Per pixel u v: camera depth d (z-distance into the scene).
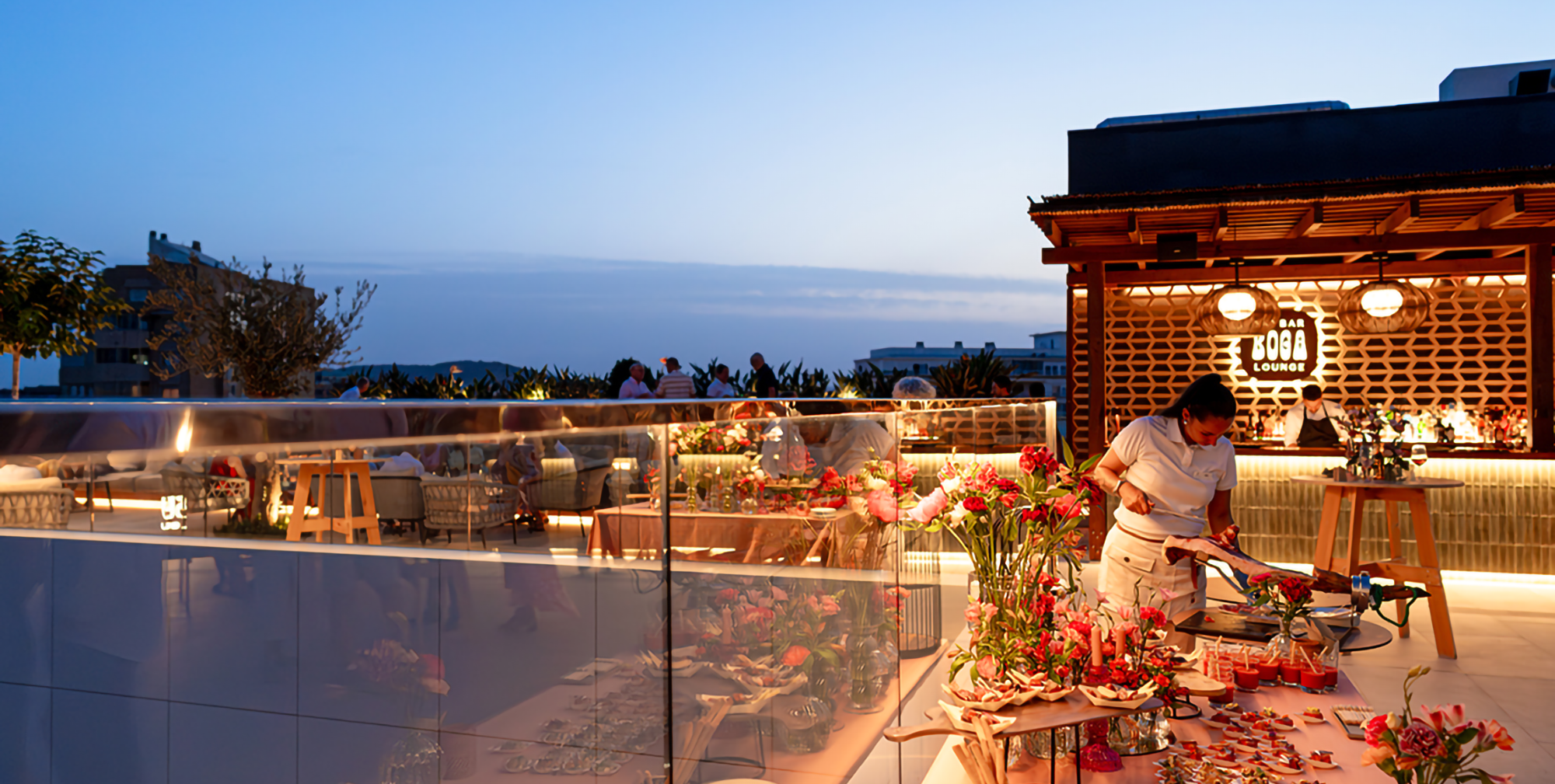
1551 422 7.29
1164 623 2.73
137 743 0.70
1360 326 7.77
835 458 2.29
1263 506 8.01
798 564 2.00
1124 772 2.29
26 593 0.62
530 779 1.07
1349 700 2.74
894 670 2.71
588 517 1.19
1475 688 4.84
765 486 1.83
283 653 0.78
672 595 1.41
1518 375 8.34
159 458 0.65
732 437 1.67
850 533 2.37
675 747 1.43
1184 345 9.13
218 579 0.71
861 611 2.44
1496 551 7.46
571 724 1.16
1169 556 3.18
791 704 1.94
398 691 0.90
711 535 1.57
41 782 0.64
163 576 0.68
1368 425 5.85
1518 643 5.73
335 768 0.83
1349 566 5.75
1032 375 12.20
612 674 1.25
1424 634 5.98
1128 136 9.31
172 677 0.70
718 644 1.60
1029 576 2.52
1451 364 8.50
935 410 3.41
